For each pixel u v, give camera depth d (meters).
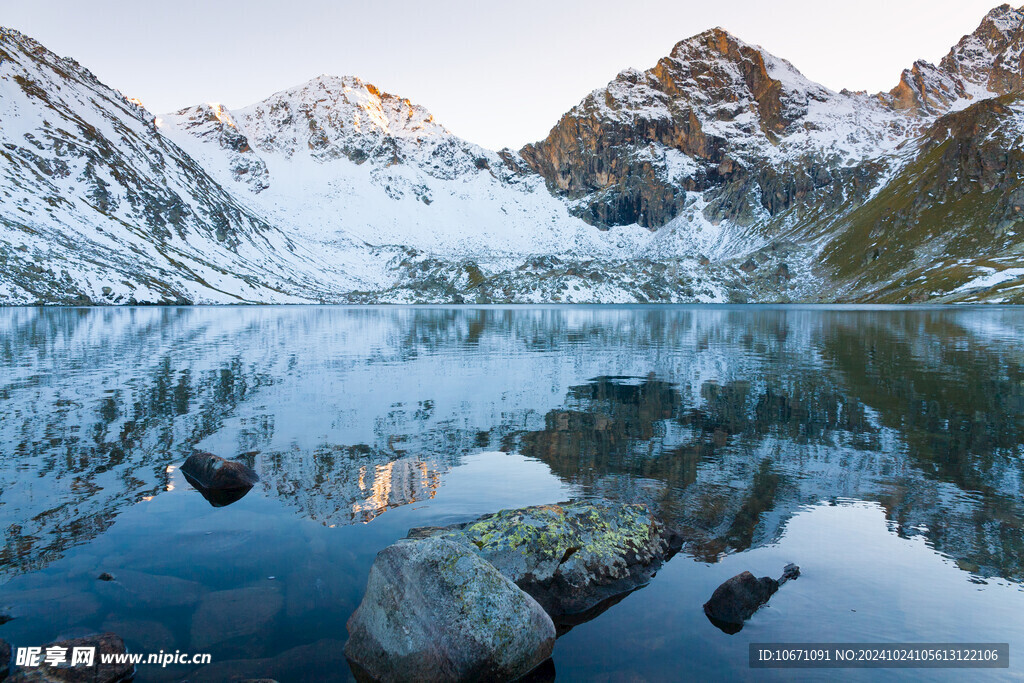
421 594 7.52
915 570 9.34
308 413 22.20
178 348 49.03
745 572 8.75
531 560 9.23
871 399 24.94
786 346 51.16
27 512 11.70
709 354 44.78
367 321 104.00
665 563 9.80
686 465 15.39
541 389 28.17
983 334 63.50
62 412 22.05
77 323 84.81
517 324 95.00
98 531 10.76
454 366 37.41
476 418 21.42
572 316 129.38
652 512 11.92
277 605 8.23
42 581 8.79
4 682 6.29
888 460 15.74
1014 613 8.01
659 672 6.93
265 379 31.11
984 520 11.41
